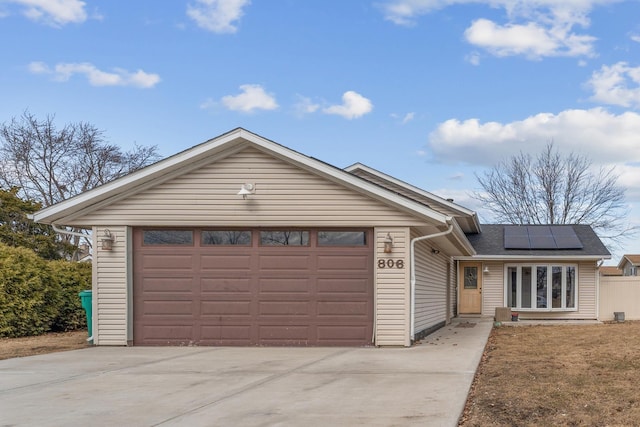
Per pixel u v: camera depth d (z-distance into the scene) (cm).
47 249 2150
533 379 736
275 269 1115
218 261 1120
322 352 1013
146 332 1118
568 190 3419
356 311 1101
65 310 1467
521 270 2158
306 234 1117
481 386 694
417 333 1247
